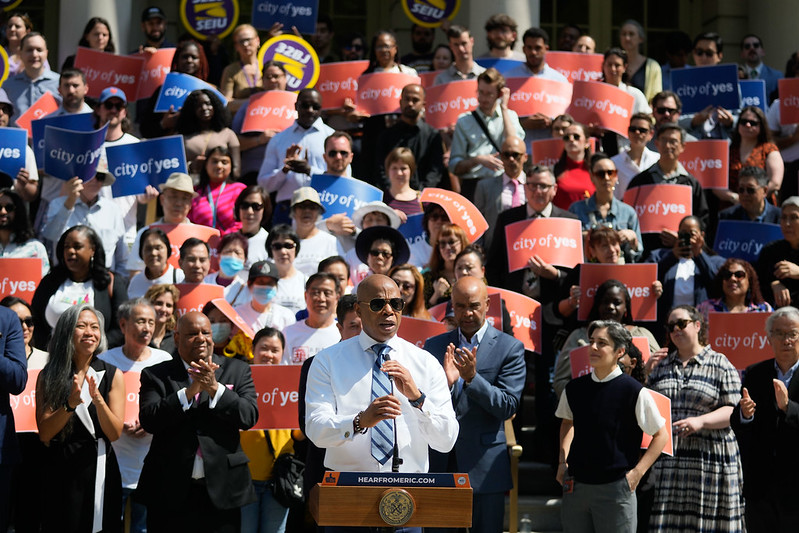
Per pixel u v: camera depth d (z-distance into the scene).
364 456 8.05
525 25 19.59
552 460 12.84
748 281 13.08
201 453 9.95
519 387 10.80
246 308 12.38
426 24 18.75
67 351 10.01
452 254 12.91
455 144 15.84
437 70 18.59
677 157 15.36
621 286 12.21
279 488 10.96
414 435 8.12
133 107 19.80
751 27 22.67
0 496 9.88
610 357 10.48
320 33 19.80
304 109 15.72
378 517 6.99
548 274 13.20
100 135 14.36
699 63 18.62
